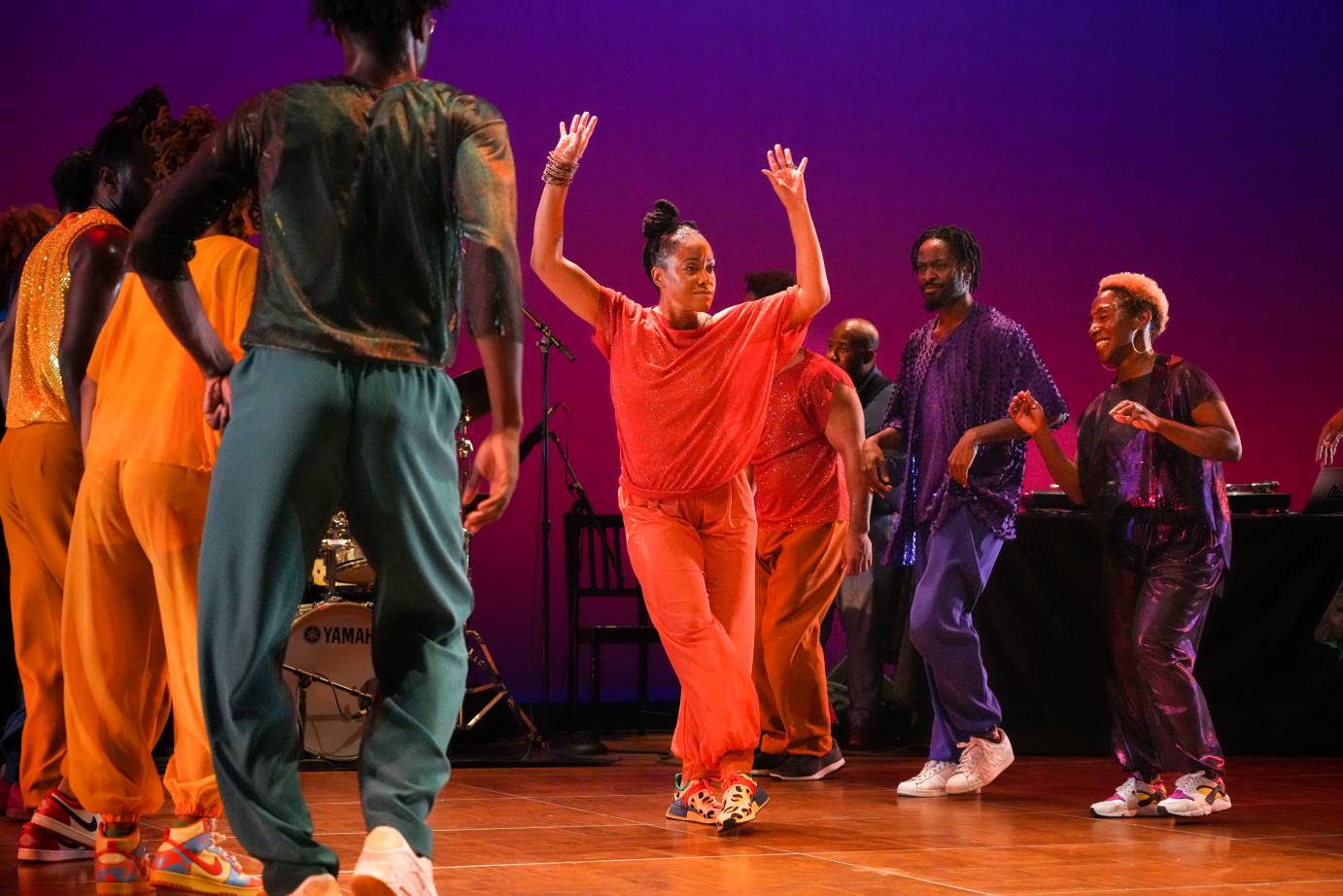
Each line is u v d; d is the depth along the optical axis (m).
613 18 9.51
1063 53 10.35
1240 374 10.47
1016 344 5.50
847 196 9.88
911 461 5.67
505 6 9.28
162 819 4.43
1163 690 4.79
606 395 9.19
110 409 3.11
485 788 5.50
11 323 4.29
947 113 10.11
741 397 4.50
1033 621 6.98
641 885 3.43
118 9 8.38
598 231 9.41
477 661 7.29
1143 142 10.44
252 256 3.17
